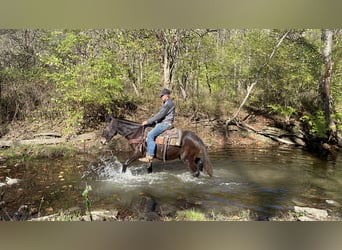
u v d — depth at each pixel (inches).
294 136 449.4
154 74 494.3
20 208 196.7
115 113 455.8
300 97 527.5
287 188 245.4
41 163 312.7
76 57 415.5
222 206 207.0
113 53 435.2
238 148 401.1
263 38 496.4
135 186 245.4
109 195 225.5
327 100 435.5
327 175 283.0
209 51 511.5
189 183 253.3
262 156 357.4
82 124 428.1
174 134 257.6
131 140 271.3
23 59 469.1
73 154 352.2
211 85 518.9
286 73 494.0
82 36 410.0
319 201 218.7
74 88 411.2
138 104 481.4
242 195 228.2
